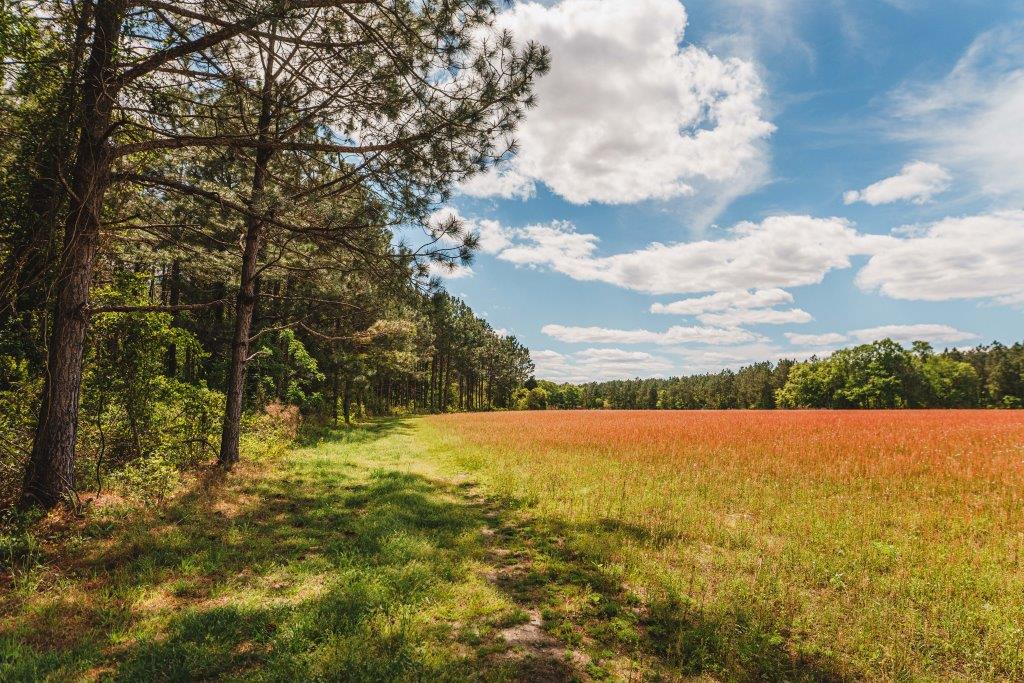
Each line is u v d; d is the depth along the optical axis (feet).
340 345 93.97
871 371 256.73
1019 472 34.65
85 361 27.53
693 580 17.42
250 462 37.68
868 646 13.26
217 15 19.70
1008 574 17.54
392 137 26.37
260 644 12.58
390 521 24.38
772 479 35.12
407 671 11.23
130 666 11.34
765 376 378.12
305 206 26.05
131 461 28.66
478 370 285.43
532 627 14.25
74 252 21.17
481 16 22.70
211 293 75.36
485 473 39.78
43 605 14.10
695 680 11.93
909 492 31.01
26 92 20.95
